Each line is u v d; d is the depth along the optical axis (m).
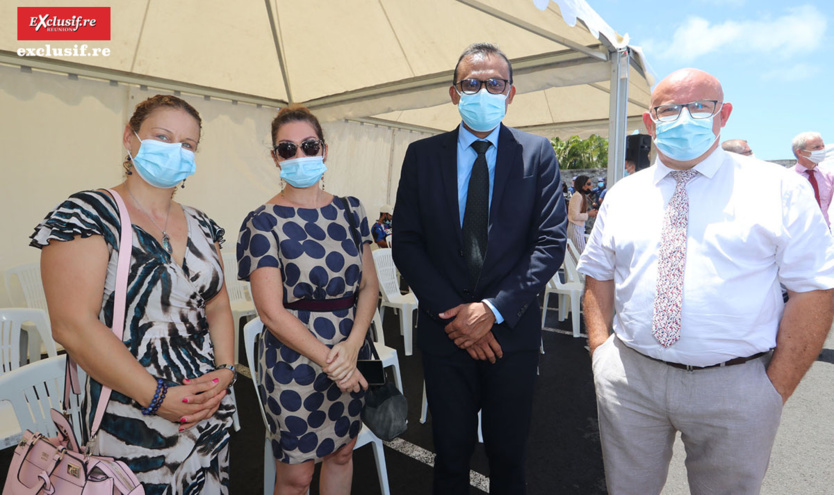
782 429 2.82
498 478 1.72
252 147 5.61
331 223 1.65
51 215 1.06
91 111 4.23
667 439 1.45
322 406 1.58
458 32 4.07
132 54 4.13
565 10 2.61
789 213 1.21
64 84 4.05
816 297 1.20
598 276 1.62
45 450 1.09
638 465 1.45
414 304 4.28
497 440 1.67
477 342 1.59
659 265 1.33
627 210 1.44
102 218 1.10
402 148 7.86
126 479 1.05
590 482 2.30
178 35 4.06
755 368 1.26
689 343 1.27
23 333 2.86
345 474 1.76
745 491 1.29
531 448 2.62
